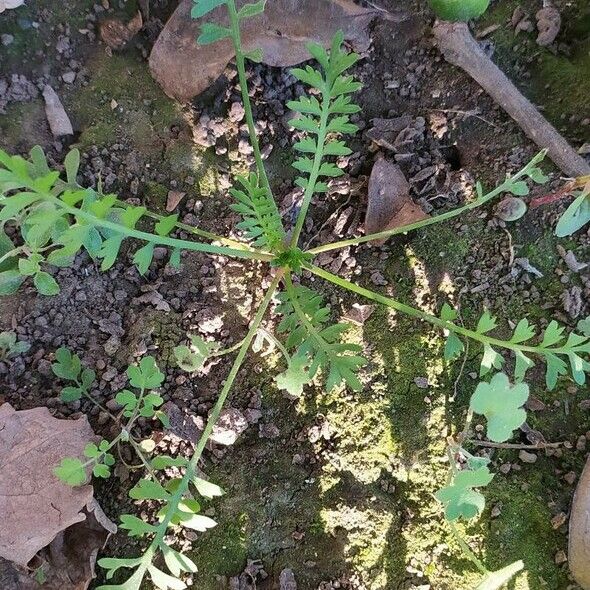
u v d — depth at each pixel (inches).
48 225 5.5
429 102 8.5
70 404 7.6
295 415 8.0
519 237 8.3
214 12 7.5
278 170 8.4
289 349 8.1
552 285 8.2
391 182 8.2
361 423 8.0
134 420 7.3
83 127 7.8
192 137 8.2
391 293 8.2
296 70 6.8
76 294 7.7
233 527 7.7
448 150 8.5
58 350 7.3
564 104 8.3
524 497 7.7
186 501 6.5
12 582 7.1
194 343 7.0
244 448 7.9
